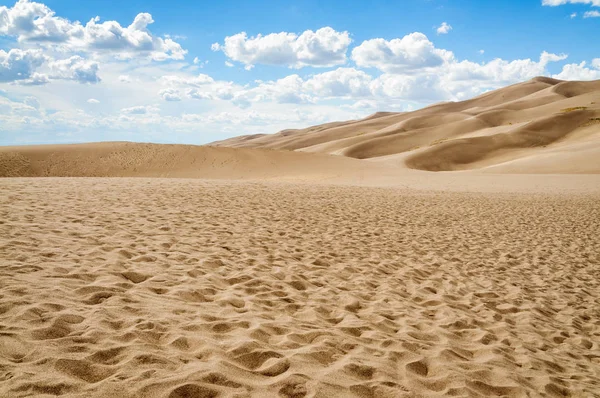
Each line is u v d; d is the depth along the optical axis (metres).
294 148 148.38
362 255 7.48
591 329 5.50
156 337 3.26
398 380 3.12
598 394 3.57
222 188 16.52
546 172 43.44
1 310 3.29
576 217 14.92
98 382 2.52
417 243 9.12
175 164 44.59
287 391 2.72
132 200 10.91
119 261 5.15
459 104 176.12
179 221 8.49
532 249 9.68
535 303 6.16
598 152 48.50
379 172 41.88
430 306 5.41
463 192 23.42
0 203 8.45
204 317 3.82
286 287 5.19
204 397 2.52
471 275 7.21
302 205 13.15
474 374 3.51
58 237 5.98
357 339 3.87
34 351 2.76
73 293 3.88
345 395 2.77
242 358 3.11
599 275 8.09
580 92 144.88
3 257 4.69
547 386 3.54
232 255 6.31
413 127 128.50
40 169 41.50
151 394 2.46
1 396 2.23
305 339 3.67
